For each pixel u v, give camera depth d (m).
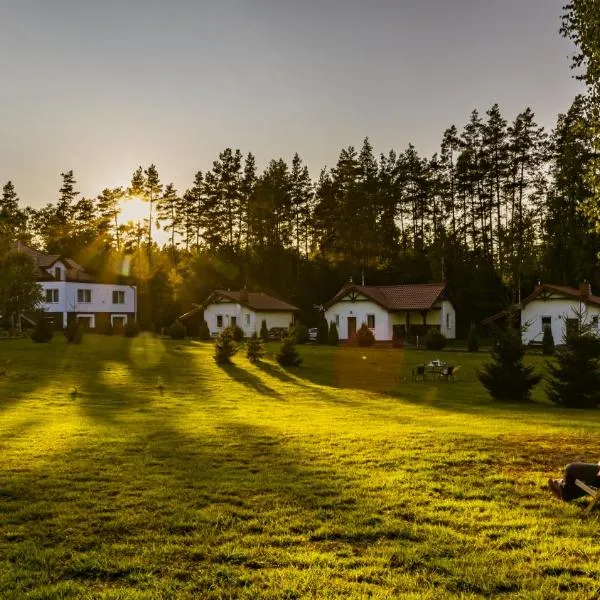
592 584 5.21
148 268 92.44
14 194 104.81
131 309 75.75
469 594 5.03
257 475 9.12
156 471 9.43
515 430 13.76
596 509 7.24
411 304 59.25
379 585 5.24
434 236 86.50
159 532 6.57
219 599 5.00
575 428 14.39
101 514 7.18
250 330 65.06
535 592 5.03
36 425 15.19
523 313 54.59
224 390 27.41
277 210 92.75
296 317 74.00
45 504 7.61
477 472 9.22
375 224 86.19
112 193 105.94
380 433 13.09
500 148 80.56
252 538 6.35
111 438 12.66
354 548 6.10
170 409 20.22
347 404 22.84
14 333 52.19
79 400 22.53
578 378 22.58
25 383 27.41
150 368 34.78
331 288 80.56
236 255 90.25
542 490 8.16
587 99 19.17
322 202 90.31
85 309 70.00
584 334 23.16
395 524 6.74
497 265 78.75
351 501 7.68
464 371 36.72
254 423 15.71
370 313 59.81
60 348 42.81
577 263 68.31
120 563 5.73
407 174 89.81
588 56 18.67
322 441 12.09
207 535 6.46
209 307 68.56
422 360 42.12
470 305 71.44
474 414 19.16
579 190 70.38
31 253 69.31
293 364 38.09
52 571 5.61
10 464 9.89
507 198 81.88
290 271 86.56
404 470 9.38
